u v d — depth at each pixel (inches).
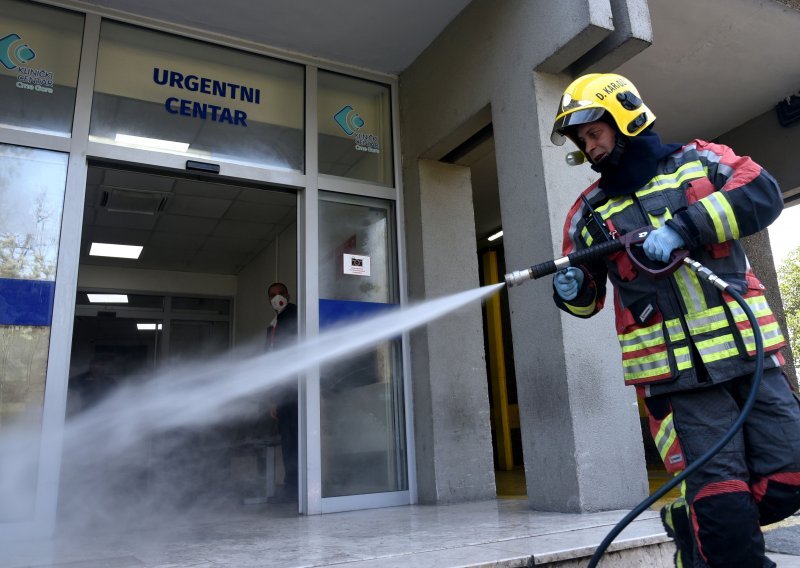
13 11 159.2
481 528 121.3
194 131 176.2
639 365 71.1
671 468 68.2
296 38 188.9
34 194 150.9
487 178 291.7
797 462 61.9
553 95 154.8
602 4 140.9
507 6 163.8
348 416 179.6
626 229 73.0
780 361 66.1
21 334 142.6
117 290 397.4
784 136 239.3
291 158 188.9
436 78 190.2
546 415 143.6
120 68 169.9
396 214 199.8
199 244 360.2
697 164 72.4
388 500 178.4
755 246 263.4
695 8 185.9
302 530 136.6
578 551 94.0
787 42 202.2
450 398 182.9
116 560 108.0
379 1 175.5
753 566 60.7
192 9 173.6
